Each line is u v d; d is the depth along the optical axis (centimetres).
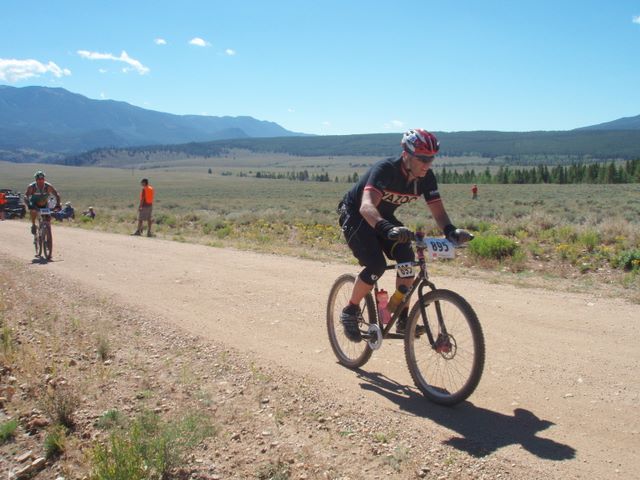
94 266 1096
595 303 743
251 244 1478
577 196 5284
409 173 449
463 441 370
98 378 512
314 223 2433
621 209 3403
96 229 2131
